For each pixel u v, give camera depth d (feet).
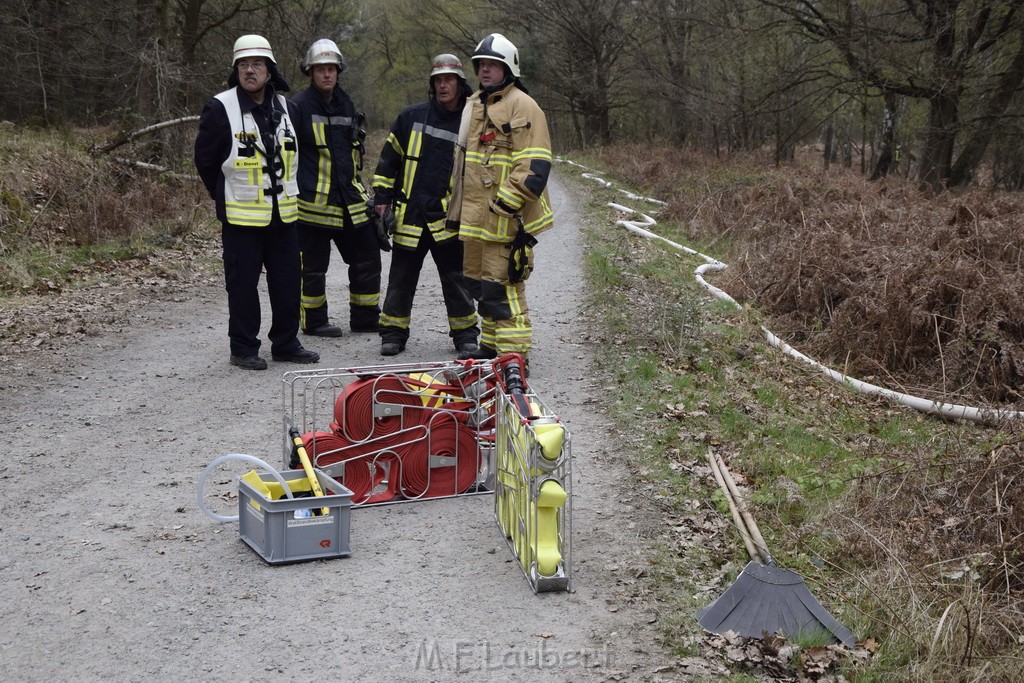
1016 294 31.96
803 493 20.02
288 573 15.39
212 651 13.21
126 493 18.37
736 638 13.92
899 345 33.09
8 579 15.05
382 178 26.81
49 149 52.90
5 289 35.68
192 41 73.92
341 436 17.94
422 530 17.06
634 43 129.49
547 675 12.88
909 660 13.96
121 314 33.17
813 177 66.28
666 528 17.42
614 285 38.14
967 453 21.76
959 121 74.13
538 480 14.71
